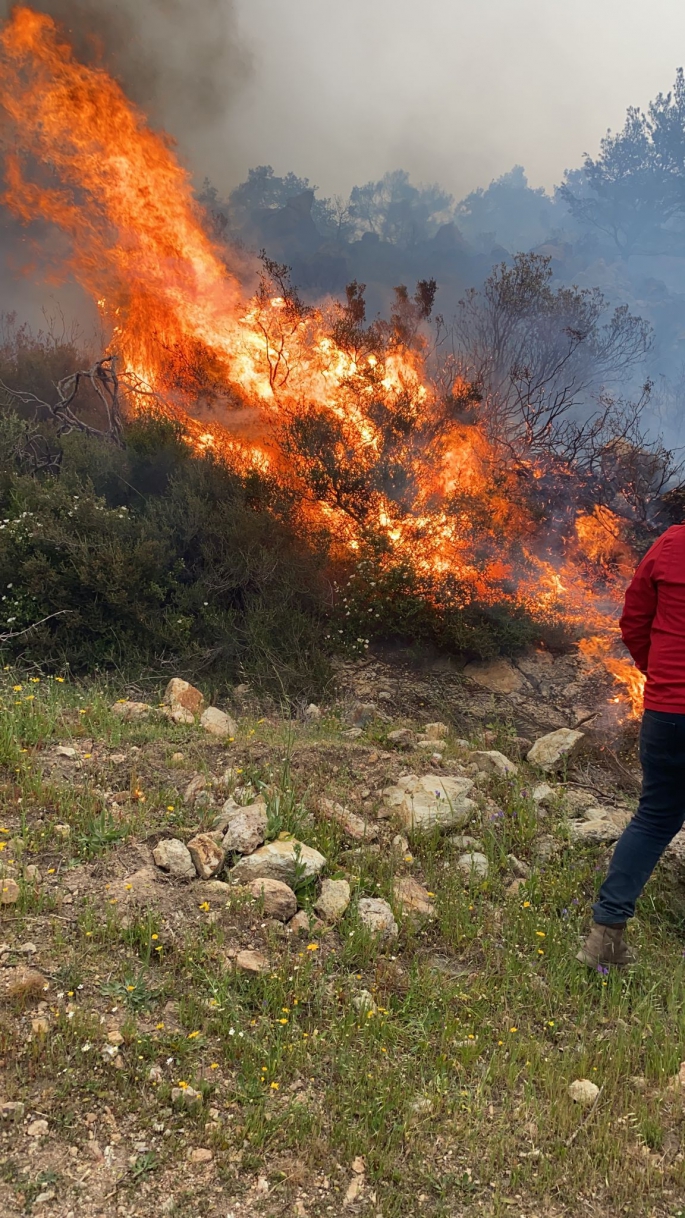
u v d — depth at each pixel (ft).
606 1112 7.88
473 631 20.06
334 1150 7.20
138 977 8.50
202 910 9.59
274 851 10.57
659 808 9.73
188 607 20.03
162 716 15.84
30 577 19.16
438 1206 6.83
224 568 20.75
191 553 21.42
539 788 14.61
